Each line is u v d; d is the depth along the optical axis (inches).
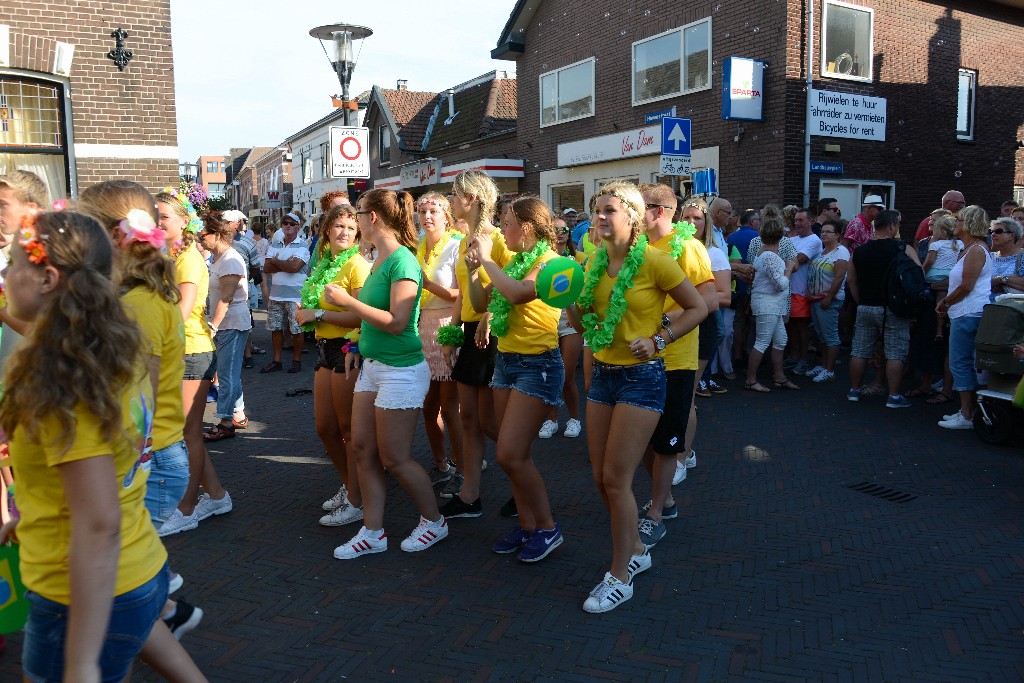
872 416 278.1
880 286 286.4
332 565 155.8
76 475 66.7
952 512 183.3
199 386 171.0
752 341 437.7
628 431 129.3
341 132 447.5
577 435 250.1
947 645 124.3
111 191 106.2
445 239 191.6
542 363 148.4
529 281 141.8
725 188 519.2
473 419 178.9
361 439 156.1
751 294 328.5
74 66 376.5
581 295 137.7
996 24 579.5
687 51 539.2
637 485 203.3
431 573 152.1
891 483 204.8
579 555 160.2
